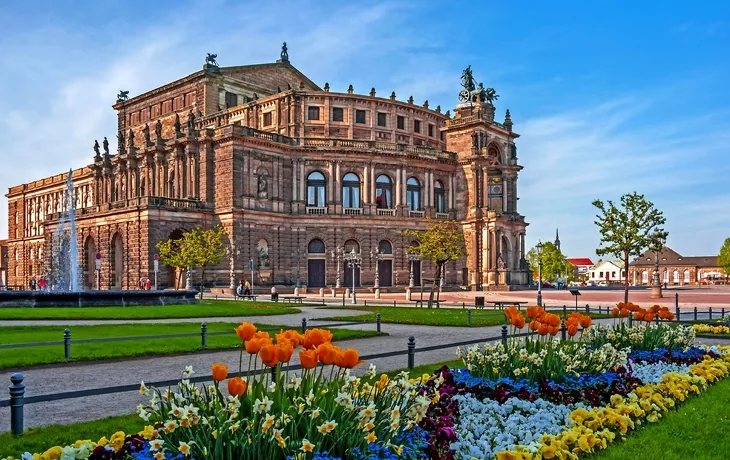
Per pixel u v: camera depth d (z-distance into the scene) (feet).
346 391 35.22
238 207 316.81
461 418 47.06
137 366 84.43
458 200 386.11
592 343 76.69
